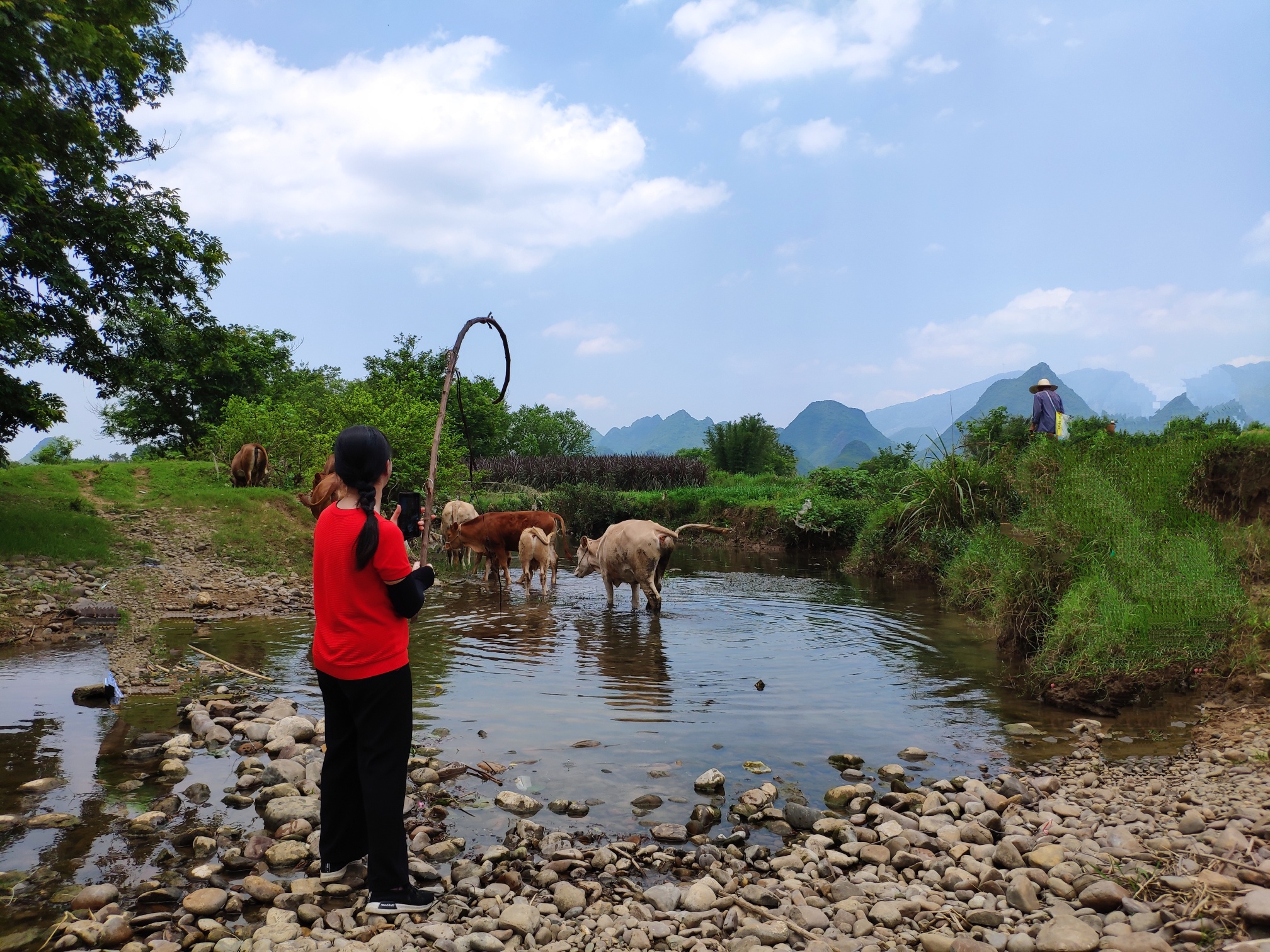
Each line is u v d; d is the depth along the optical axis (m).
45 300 12.25
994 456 14.44
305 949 2.98
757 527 21.08
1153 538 7.51
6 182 10.06
